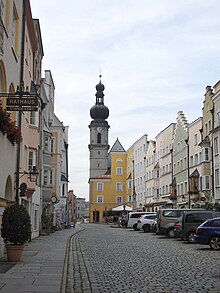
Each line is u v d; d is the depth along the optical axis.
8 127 16.98
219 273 14.56
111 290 11.37
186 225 29.75
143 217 48.41
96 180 117.44
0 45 16.61
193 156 58.12
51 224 46.22
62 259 18.39
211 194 49.81
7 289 10.97
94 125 122.38
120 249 24.86
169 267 16.23
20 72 22.47
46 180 45.84
